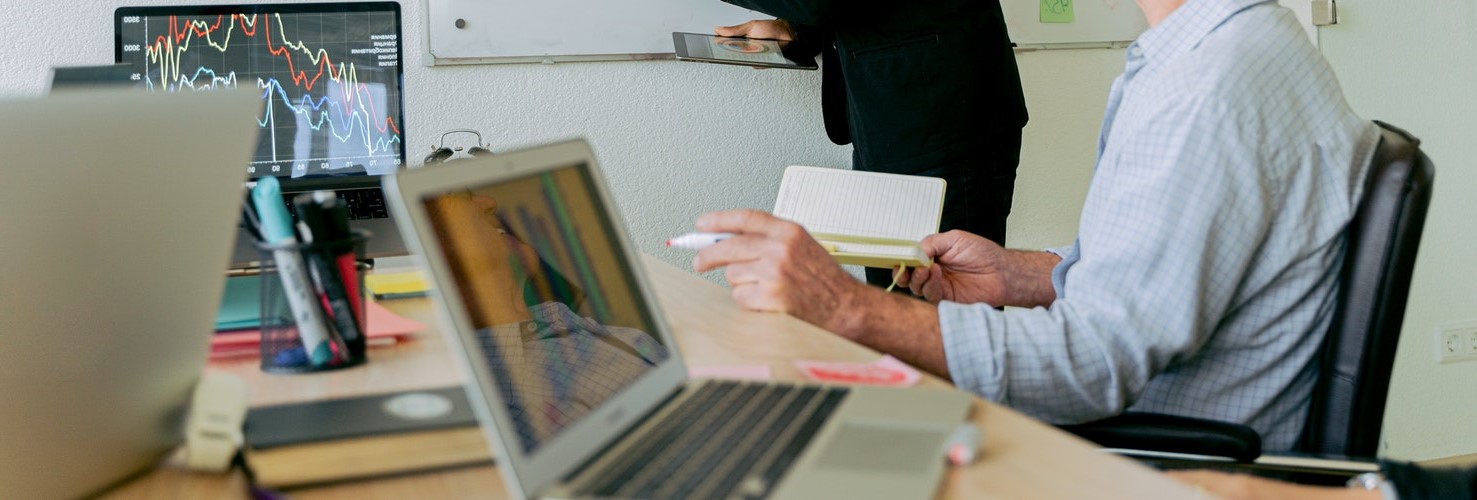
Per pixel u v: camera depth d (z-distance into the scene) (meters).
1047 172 2.61
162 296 0.68
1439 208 2.66
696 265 1.17
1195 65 1.10
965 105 2.12
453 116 2.24
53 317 0.64
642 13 2.31
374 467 0.66
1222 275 1.06
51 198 0.63
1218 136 1.05
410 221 0.61
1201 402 1.16
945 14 2.09
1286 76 1.11
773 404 0.75
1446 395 2.72
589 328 0.88
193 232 0.69
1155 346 1.03
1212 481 0.92
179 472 0.69
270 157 1.99
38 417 0.63
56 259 0.63
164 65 1.94
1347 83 2.58
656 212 2.38
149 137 0.66
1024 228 2.61
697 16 2.34
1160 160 1.07
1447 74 2.64
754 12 2.37
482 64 2.24
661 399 0.77
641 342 0.80
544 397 0.76
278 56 2.00
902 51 2.08
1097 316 1.04
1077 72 2.59
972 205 2.17
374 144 2.05
